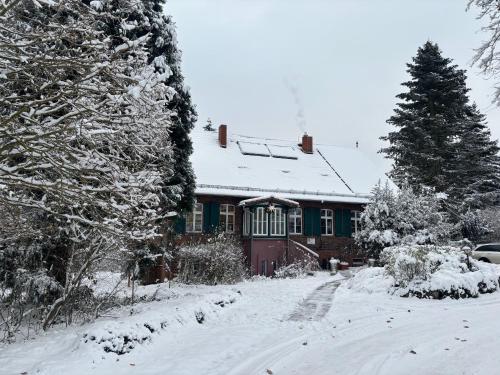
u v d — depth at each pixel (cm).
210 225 2427
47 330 887
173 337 801
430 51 3866
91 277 991
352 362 668
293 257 2452
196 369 627
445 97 3772
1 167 541
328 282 1728
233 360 677
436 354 710
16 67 550
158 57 1334
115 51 569
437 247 1487
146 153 743
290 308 1121
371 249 2273
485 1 815
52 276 990
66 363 600
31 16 677
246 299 1256
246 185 2578
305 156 3294
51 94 580
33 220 845
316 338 820
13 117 518
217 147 3012
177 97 1384
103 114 552
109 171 590
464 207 3525
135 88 623
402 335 845
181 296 1232
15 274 957
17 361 620
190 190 1512
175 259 1684
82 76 544
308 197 2683
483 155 4119
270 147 3253
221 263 1684
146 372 609
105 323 727
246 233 2464
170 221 1433
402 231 2269
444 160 3709
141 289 1484
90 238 912
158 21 1344
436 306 1161
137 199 697
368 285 1423
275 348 744
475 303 1208
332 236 2800
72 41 559
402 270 1348
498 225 3341
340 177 3081
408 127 3738
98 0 912
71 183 558
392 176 3838
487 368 632
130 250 1064
